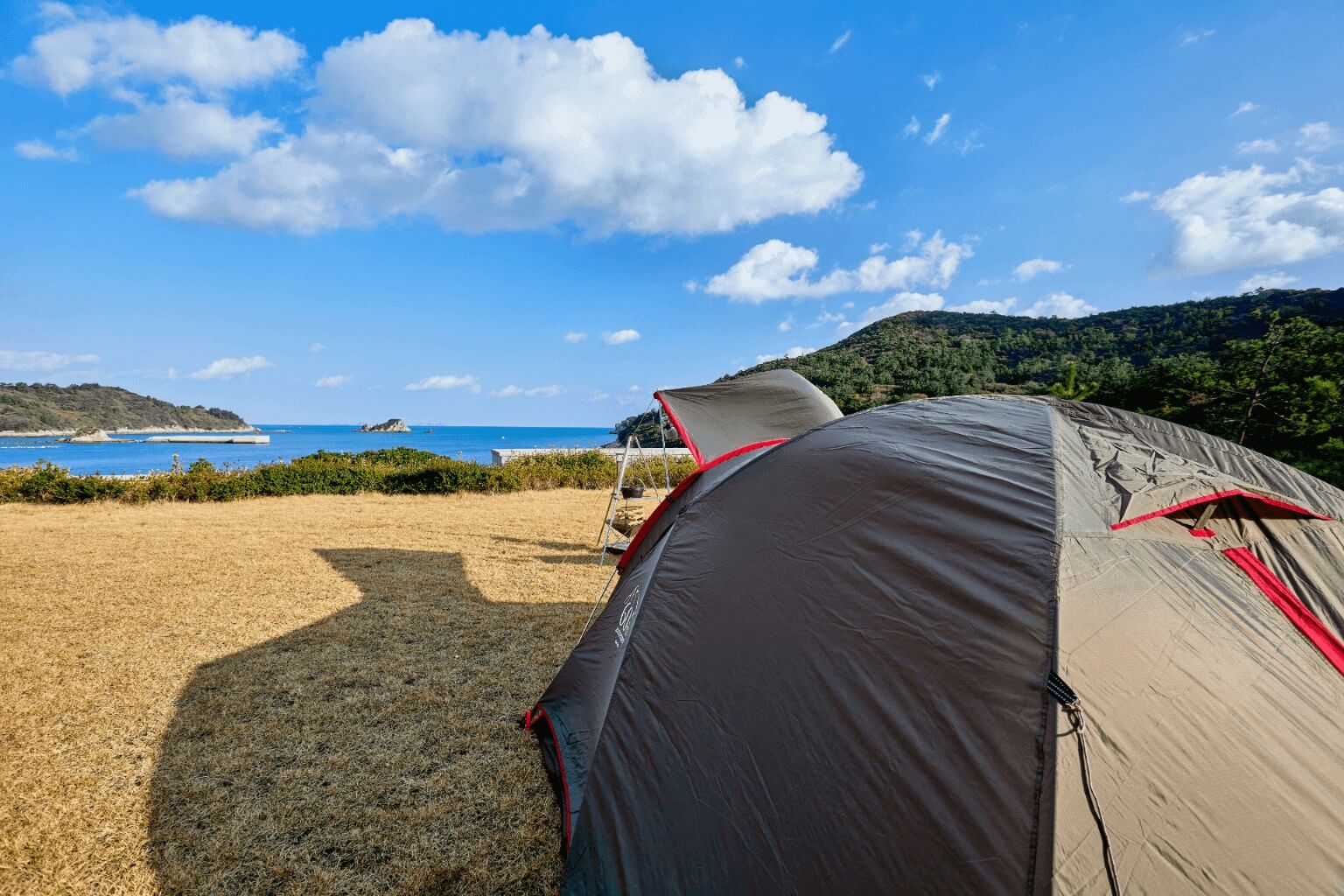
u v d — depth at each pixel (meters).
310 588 6.48
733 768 2.15
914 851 1.66
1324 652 2.00
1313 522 2.43
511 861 2.60
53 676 4.27
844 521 2.51
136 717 3.72
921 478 2.47
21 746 3.37
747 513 2.92
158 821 2.79
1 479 11.38
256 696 4.03
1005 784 1.59
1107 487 2.30
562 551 8.59
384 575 7.06
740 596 2.58
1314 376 20.59
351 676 4.36
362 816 2.85
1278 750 1.66
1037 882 1.44
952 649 1.89
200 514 10.85
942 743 1.75
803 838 1.88
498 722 3.75
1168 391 25.94
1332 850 1.51
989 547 2.06
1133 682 1.69
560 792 2.98
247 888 2.40
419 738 3.55
